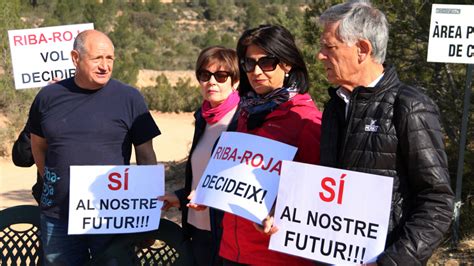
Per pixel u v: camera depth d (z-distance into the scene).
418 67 8.20
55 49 5.63
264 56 3.21
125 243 3.96
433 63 8.12
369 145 2.71
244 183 3.17
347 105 2.81
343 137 2.79
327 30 2.79
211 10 83.81
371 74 2.79
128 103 4.03
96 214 3.83
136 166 3.88
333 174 2.80
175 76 47.94
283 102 3.23
